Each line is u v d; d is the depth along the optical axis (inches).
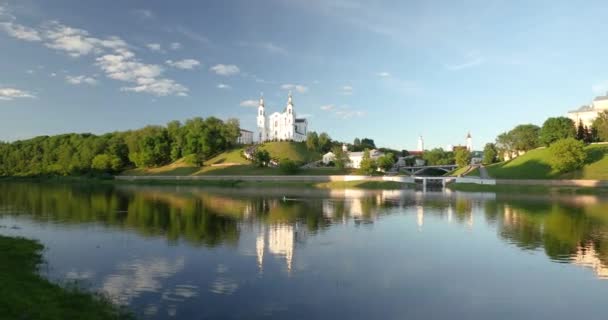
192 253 1802.4
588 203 3890.3
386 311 1184.8
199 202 3998.5
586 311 1206.3
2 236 1980.8
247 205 3764.8
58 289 1238.9
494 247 1994.3
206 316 1117.1
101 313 1090.7
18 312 990.4
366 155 7810.0
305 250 1900.8
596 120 7342.5
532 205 3754.9
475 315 1170.0
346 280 1457.9
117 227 2437.3
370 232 2373.3
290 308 1190.3
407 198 4557.1
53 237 2119.8
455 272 1572.3
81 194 4832.7
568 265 1679.4
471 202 4067.4
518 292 1359.5
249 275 1494.8
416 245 2034.9
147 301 1217.4
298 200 4301.2
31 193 4909.0
